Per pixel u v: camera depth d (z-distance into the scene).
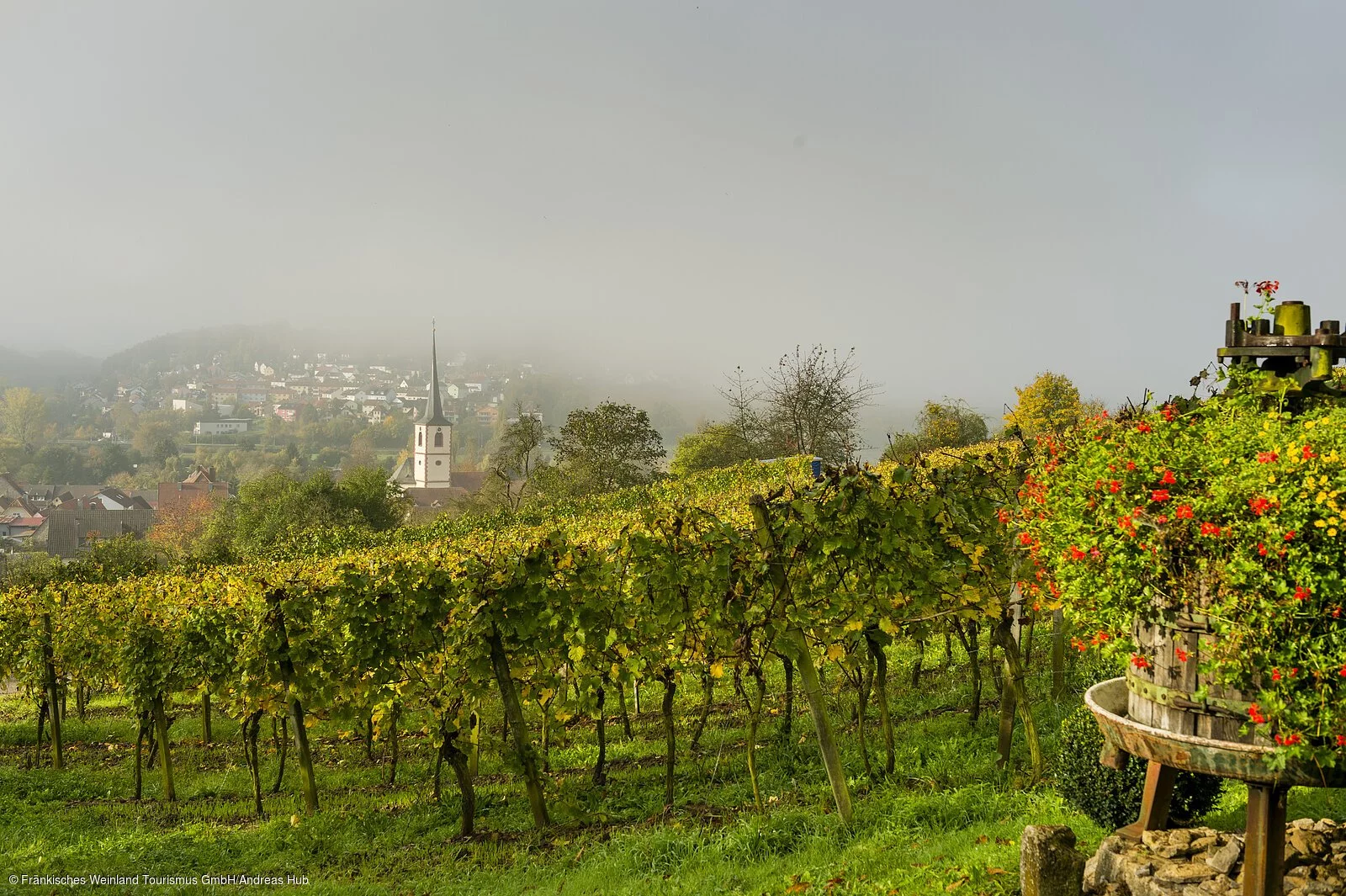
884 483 8.94
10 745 16.78
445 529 36.12
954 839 6.38
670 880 6.66
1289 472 3.66
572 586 9.66
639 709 13.11
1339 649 3.56
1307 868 4.76
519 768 9.12
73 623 15.12
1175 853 4.94
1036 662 11.97
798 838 7.22
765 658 8.26
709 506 17.56
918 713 11.03
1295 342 4.77
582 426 61.50
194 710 17.42
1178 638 4.03
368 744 12.72
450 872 7.98
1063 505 4.49
